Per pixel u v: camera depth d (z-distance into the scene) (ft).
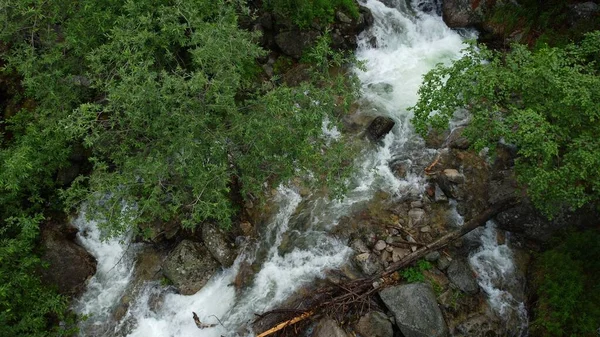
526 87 29.94
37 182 36.45
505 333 33.04
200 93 32.12
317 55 34.55
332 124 34.86
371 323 32.09
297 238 37.81
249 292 35.47
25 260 33.35
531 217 36.01
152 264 37.24
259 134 31.86
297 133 32.76
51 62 34.53
